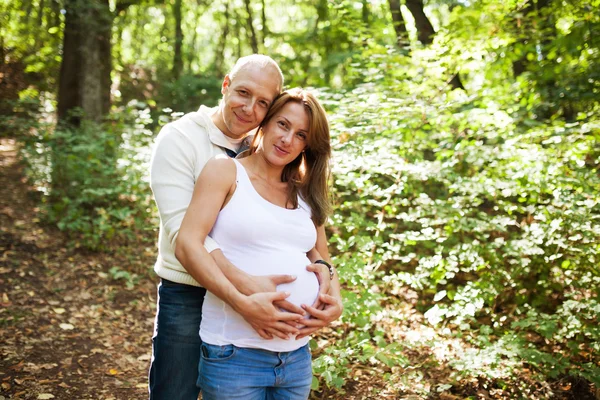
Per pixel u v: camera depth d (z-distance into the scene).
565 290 4.47
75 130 7.70
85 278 5.35
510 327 4.36
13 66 13.20
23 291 4.89
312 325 1.95
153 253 5.96
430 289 4.87
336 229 5.68
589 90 5.97
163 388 2.25
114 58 16.44
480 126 4.98
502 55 5.96
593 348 3.76
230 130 2.17
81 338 4.21
